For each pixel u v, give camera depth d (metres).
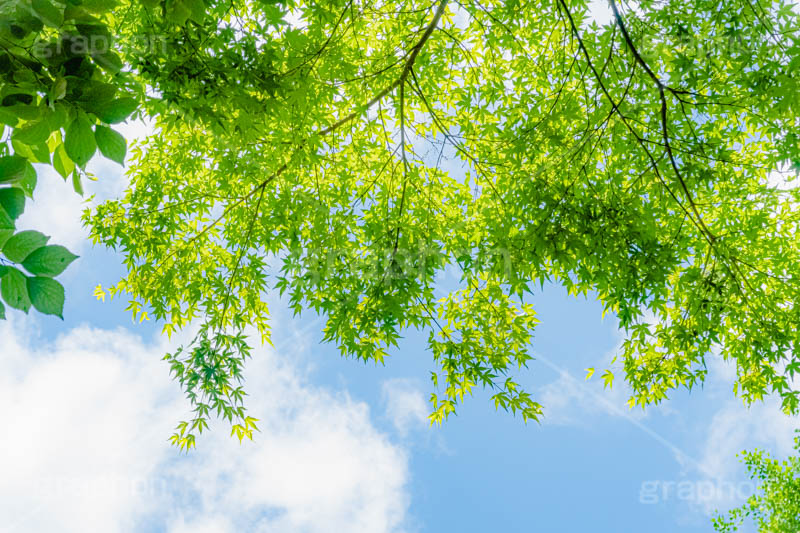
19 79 1.36
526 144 4.59
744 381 5.11
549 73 4.89
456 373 4.95
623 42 4.32
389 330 4.67
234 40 3.18
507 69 4.92
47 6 1.37
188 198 5.62
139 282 5.62
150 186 5.57
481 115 4.95
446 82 5.18
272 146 4.65
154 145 5.55
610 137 4.59
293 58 3.97
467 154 5.02
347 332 4.75
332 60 4.21
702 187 4.69
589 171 4.68
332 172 5.34
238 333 5.28
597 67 4.54
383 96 5.00
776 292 4.93
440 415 5.04
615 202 4.35
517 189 4.56
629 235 4.20
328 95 4.52
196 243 5.84
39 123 1.36
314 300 5.16
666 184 4.38
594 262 4.37
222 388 5.05
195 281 5.68
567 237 4.18
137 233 5.51
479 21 4.72
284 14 3.62
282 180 4.97
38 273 1.20
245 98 3.31
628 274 4.25
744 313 4.87
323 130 4.93
